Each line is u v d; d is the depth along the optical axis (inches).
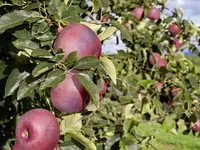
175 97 128.1
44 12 61.7
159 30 152.3
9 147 82.4
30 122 54.8
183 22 149.5
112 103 138.6
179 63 146.8
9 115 85.4
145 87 131.3
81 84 54.8
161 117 114.3
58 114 63.9
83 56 55.4
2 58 77.0
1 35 74.4
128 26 151.9
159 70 131.3
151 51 139.9
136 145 89.0
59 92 54.9
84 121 116.2
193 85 129.8
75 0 77.6
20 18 59.2
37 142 54.4
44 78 56.3
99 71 75.6
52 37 58.9
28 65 62.9
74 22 59.9
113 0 151.2
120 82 140.2
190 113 123.4
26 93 55.3
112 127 109.0
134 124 92.3
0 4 68.6
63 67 54.8
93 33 57.7
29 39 61.0
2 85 74.4
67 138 65.4
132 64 146.1
